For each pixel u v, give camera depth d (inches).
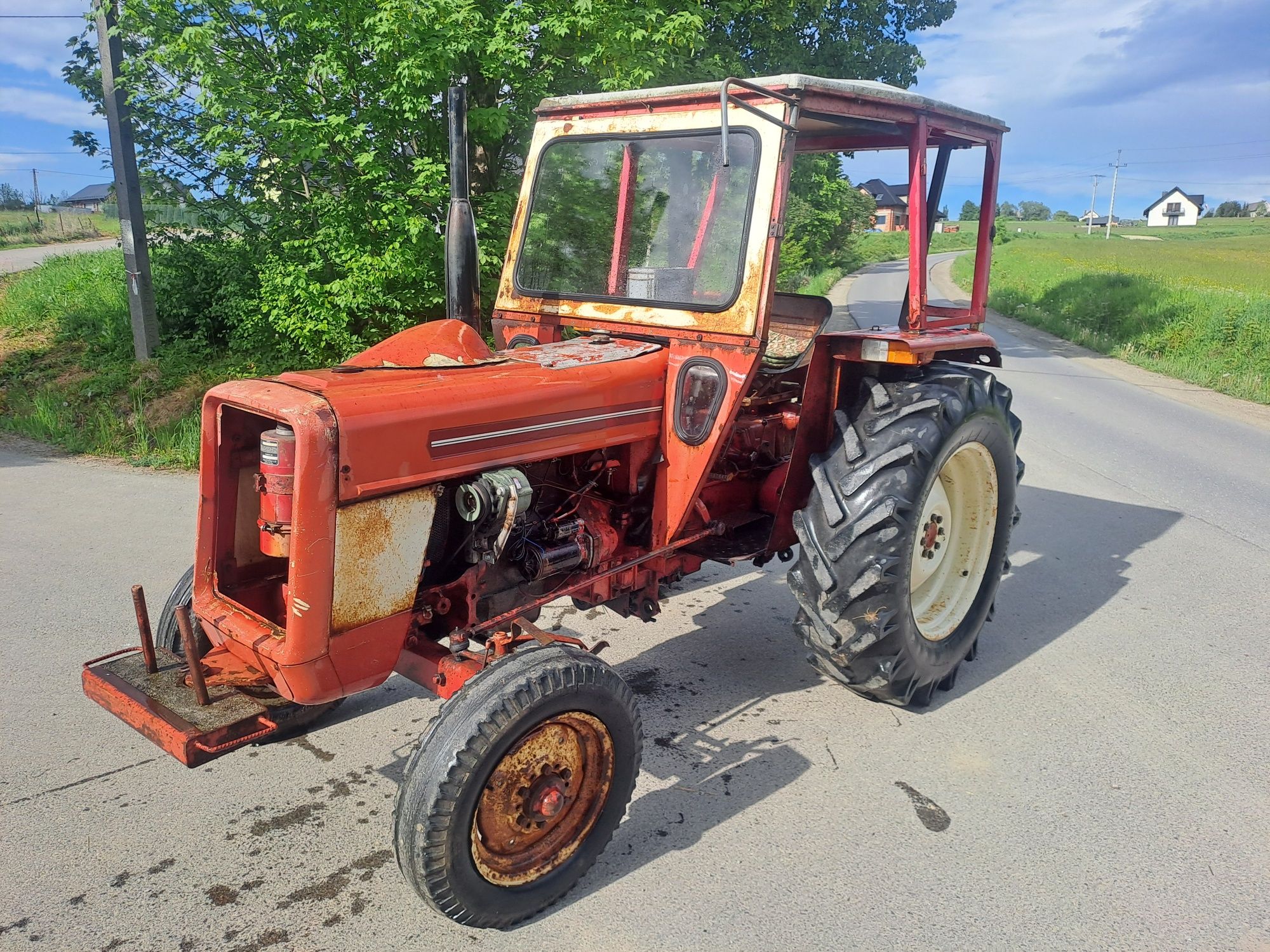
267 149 351.3
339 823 115.0
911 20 607.8
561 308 138.6
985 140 155.2
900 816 118.0
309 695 95.0
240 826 113.9
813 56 531.8
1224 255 1798.7
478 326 141.1
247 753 131.1
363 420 91.7
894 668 132.2
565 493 122.6
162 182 384.8
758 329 115.5
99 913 97.9
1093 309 805.9
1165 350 637.9
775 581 205.9
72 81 393.7
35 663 154.1
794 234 1068.5
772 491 154.0
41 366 392.8
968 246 2417.6
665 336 125.2
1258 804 121.3
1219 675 159.5
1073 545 229.6
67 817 114.7
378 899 101.4
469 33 324.2
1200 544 231.3
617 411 119.0
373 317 374.3
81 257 636.1
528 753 94.8
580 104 136.6
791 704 148.1
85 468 287.0
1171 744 136.6
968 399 137.9
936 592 153.1
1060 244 2386.8
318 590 91.0
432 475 98.2
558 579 122.0
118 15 352.8
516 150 392.8
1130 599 194.7
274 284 356.8
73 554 205.8
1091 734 139.4
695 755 132.2
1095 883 105.3
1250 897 103.2
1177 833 114.9
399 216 338.3
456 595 111.0
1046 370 568.4
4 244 1106.1
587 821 102.8
